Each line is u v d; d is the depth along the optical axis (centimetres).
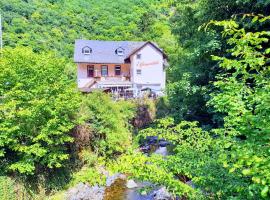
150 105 2359
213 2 1041
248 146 281
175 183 417
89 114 1499
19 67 1152
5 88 1140
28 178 1134
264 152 267
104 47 3647
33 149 1080
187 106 1297
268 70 313
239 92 345
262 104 287
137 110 2252
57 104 1182
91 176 436
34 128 1152
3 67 1120
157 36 5916
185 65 1420
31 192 1100
